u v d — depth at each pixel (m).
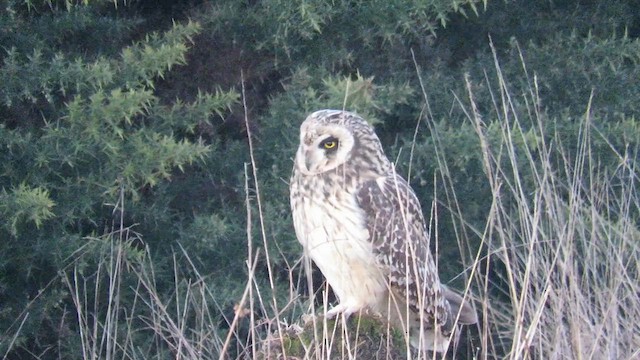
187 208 13.98
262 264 13.45
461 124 14.58
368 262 9.38
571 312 8.89
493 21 16.11
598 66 15.53
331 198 9.33
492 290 14.04
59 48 13.71
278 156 13.82
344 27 14.44
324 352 7.74
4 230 12.16
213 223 12.98
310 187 9.40
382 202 9.38
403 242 9.41
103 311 12.77
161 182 13.28
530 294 9.12
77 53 13.56
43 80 12.51
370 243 9.34
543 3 16.58
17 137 12.30
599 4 16.73
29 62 13.07
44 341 12.95
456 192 13.96
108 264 12.01
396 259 9.40
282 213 13.51
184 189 13.95
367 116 12.84
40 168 12.48
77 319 12.91
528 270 8.12
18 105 12.97
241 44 14.42
